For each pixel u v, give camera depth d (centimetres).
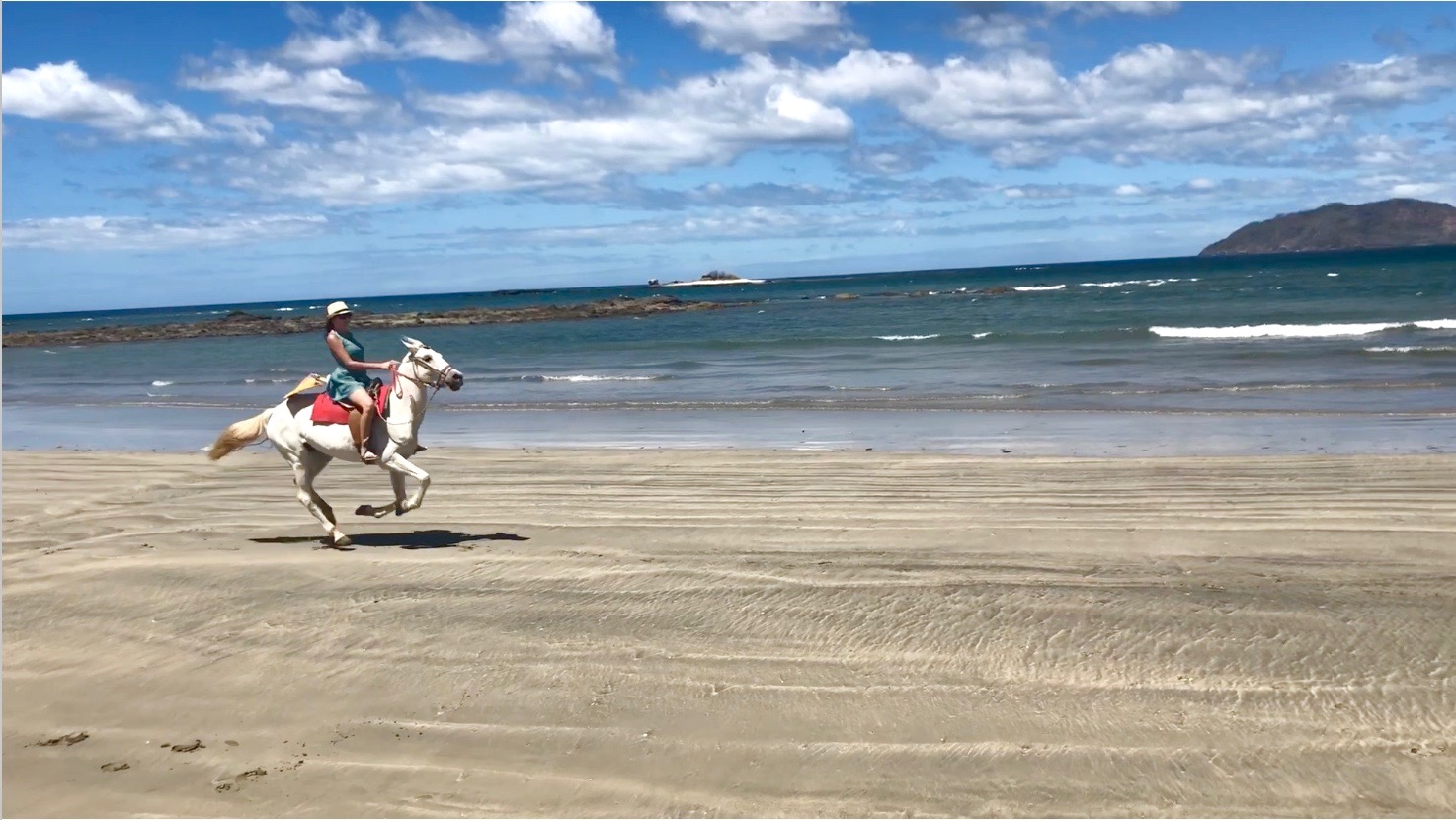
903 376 2419
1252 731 522
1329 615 653
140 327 7306
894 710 559
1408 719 525
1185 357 2525
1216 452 1295
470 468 1334
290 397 937
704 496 1109
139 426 1997
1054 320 4412
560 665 631
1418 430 1406
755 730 545
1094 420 1628
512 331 5706
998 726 538
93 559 888
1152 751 509
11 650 686
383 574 818
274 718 581
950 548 850
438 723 567
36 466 1404
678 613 707
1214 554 811
